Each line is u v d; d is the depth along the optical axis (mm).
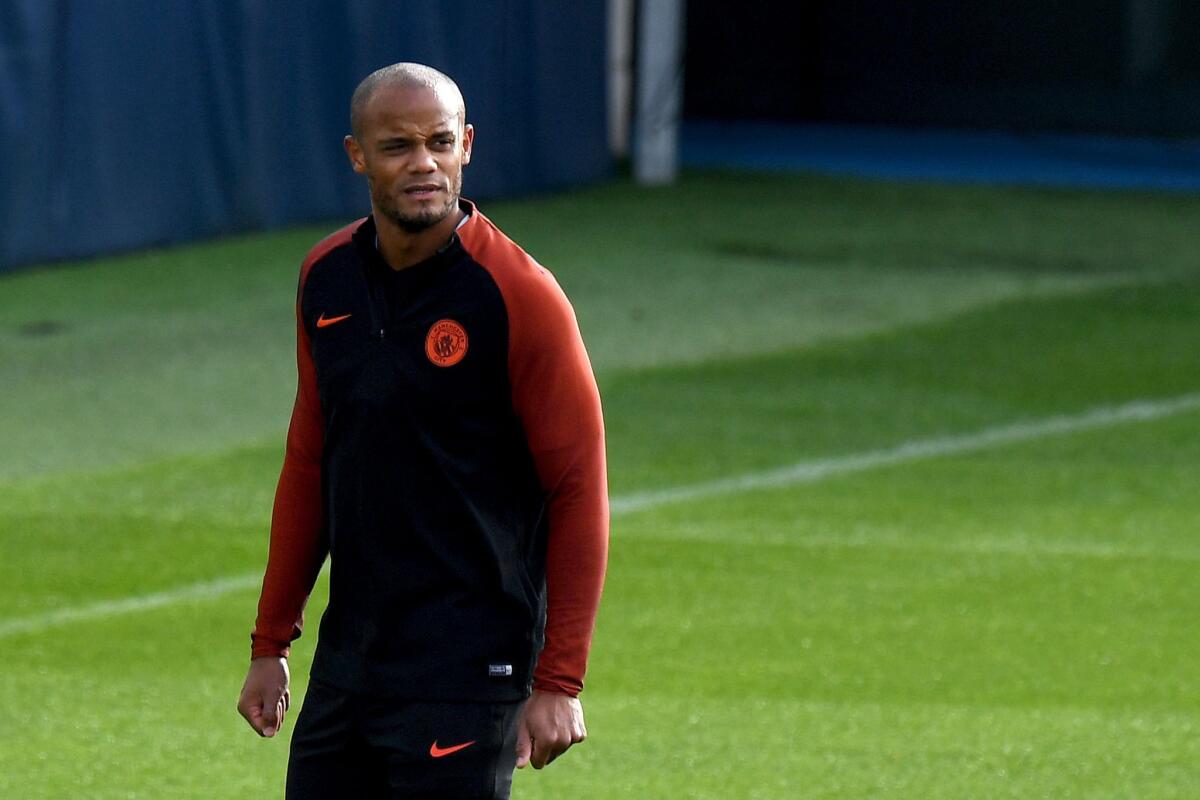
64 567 24703
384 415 10852
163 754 18172
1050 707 19469
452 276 10812
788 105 85500
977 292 46375
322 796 11484
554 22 62656
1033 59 82938
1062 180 68812
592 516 11008
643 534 26234
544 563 11492
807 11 84938
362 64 55562
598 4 65000
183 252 50688
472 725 10977
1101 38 81625
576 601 10977
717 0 84812
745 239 54844
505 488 11117
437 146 10602
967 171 71000
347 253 11125
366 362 10875
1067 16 81875
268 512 27500
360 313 10945
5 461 30422
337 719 11312
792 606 23016
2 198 46250
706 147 77438
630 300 45438
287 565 11898
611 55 68375
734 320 42938
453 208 10836
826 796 17000
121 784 17359
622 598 23297
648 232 55906
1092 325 42094
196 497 28250
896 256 52000
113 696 19844
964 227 57438
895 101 84875
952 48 83812
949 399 35156
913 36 84250
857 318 43062
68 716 19203
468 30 58594
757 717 19156
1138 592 23594
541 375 10891
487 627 11078
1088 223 58250
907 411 34188
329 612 11445
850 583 24000
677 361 38406
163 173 50500
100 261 49156
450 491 10953
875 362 38344
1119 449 31375
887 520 27031
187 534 26297
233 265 49188
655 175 66625
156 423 33219
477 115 59406
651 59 65875
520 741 10938
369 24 55344
